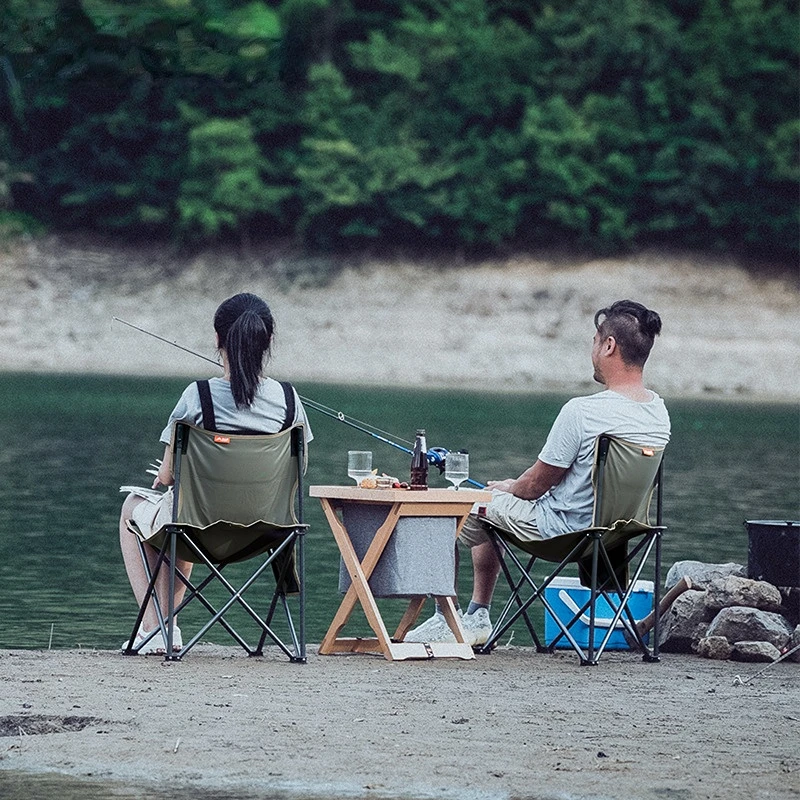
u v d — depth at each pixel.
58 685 16.12
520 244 189.00
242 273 188.88
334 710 15.08
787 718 15.30
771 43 190.88
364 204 188.00
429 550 19.17
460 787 12.30
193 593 18.72
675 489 55.09
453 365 170.88
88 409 101.00
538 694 16.41
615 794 12.16
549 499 19.58
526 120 189.62
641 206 188.25
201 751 13.28
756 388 166.12
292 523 18.80
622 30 194.00
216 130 188.25
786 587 21.03
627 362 19.38
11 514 42.56
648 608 21.42
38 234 193.25
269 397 18.33
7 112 198.12
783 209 183.88
